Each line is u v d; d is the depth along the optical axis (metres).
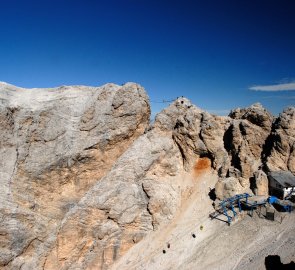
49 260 60.38
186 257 52.66
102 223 61.19
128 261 57.97
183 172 67.62
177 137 68.62
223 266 47.12
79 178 66.75
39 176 64.62
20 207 62.09
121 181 63.53
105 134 67.81
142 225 61.28
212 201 60.19
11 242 60.03
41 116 67.31
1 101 67.38
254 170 60.16
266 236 48.47
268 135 62.84
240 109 70.44
